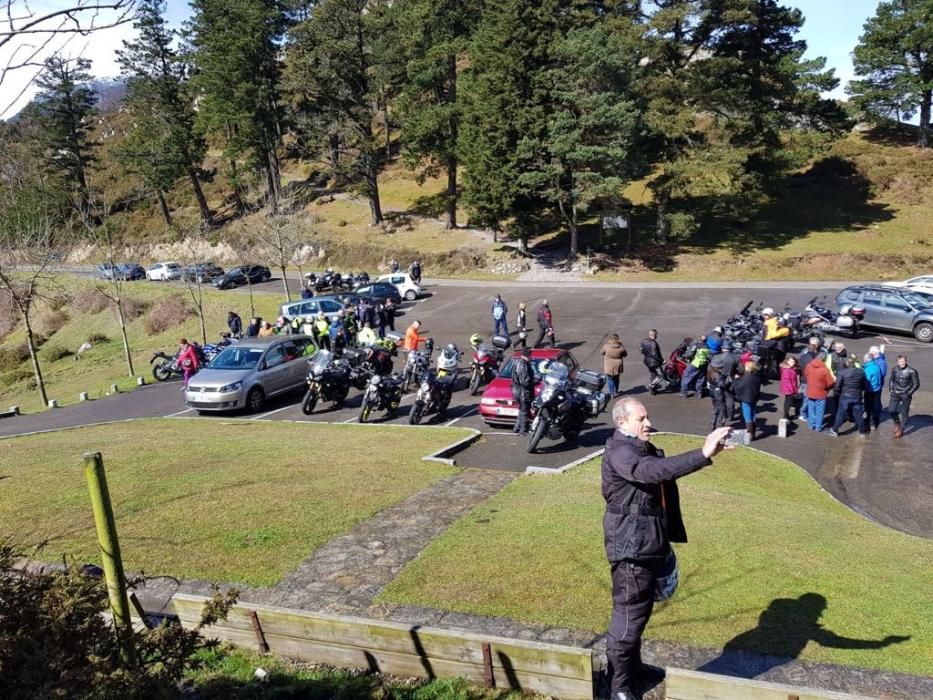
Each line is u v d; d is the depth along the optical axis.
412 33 50.94
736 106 41.75
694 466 3.48
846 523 8.22
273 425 15.23
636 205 52.81
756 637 4.84
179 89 64.88
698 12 42.12
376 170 58.47
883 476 11.78
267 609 4.97
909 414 15.45
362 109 55.81
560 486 9.22
